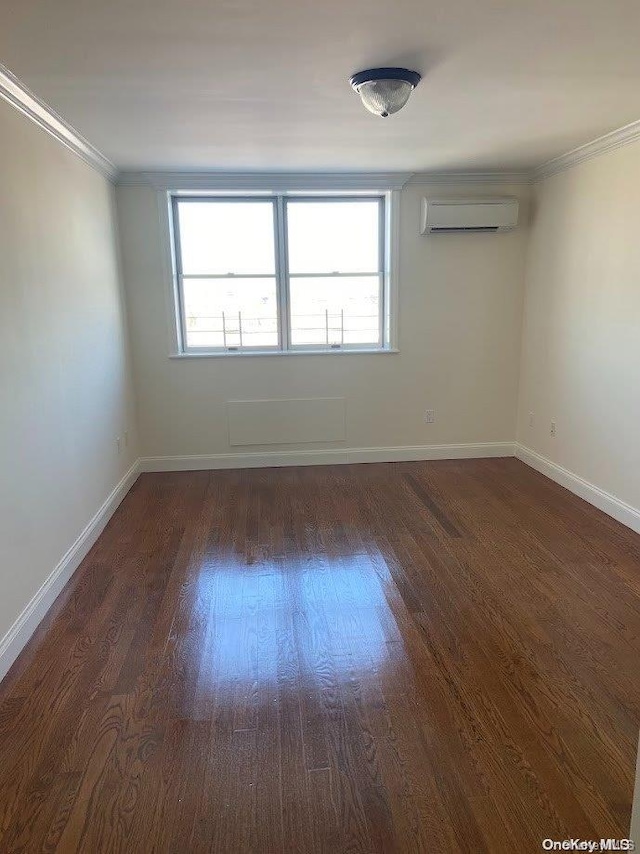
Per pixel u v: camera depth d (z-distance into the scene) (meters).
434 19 1.89
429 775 1.72
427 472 4.62
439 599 2.71
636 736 1.85
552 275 4.26
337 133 3.22
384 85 2.31
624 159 3.37
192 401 4.66
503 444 4.96
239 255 4.61
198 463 4.77
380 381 4.78
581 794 1.64
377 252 4.71
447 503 3.94
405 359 4.76
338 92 2.55
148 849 1.50
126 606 2.69
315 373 4.71
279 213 4.55
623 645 2.33
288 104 2.70
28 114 2.58
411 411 4.87
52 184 2.89
